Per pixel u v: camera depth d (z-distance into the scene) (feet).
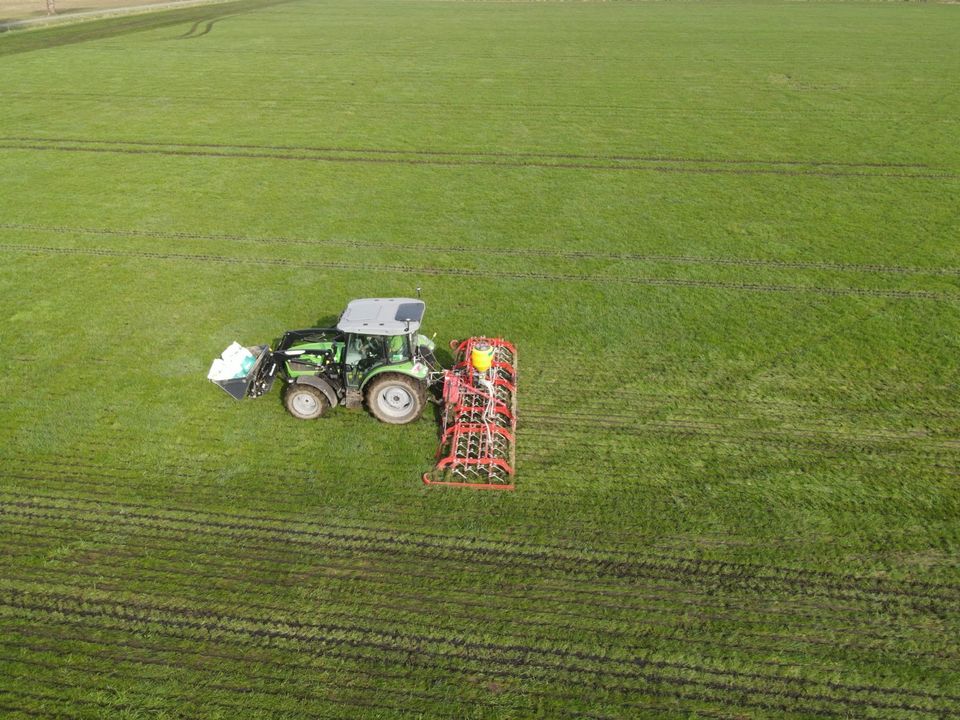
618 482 33.76
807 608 27.35
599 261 57.88
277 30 181.47
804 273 55.16
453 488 33.35
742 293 52.11
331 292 52.54
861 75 123.65
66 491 32.81
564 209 68.85
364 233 63.31
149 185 74.02
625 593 28.04
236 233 62.80
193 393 40.22
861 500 32.45
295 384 36.76
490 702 23.97
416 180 76.74
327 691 24.27
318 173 78.59
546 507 32.27
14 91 111.86
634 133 92.99
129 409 38.60
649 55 145.18
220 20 201.67
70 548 29.78
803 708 23.80
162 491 32.94
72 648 25.67
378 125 96.53
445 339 46.50
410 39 166.71
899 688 24.40
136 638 26.09
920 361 43.29
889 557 29.48
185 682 24.54
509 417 38.17
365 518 31.58
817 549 29.94
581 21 197.67
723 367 43.06
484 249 60.34
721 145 87.66
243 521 31.37
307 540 30.42
